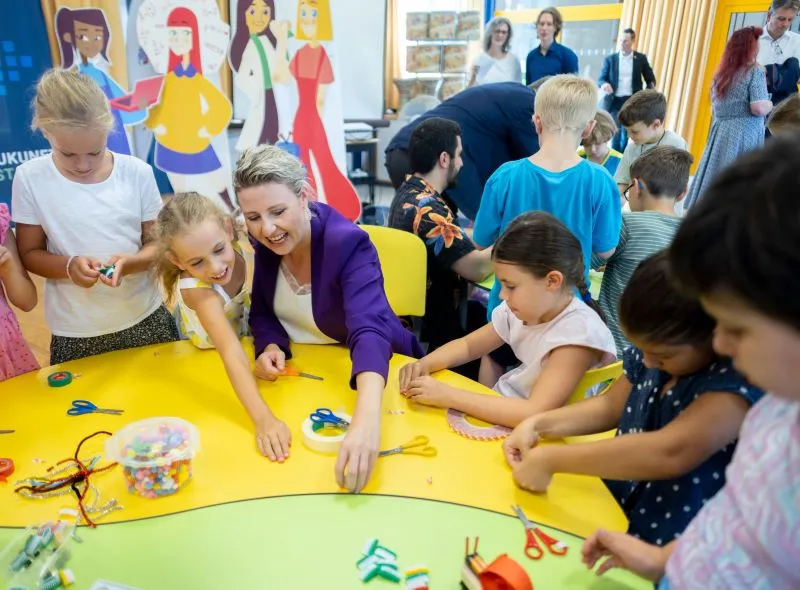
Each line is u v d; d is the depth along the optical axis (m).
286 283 1.42
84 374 1.30
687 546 0.63
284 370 1.30
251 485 0.94
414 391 1.20
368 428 0.99
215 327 1.26
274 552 0.81
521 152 2.62
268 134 3.02
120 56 3.27
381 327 1.22
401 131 2.64
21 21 3.16
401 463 1.00
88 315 1.53
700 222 0.45
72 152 1.33
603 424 1.07
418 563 0.79
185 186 2.85
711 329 0.81
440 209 2.02
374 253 1.36
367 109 5.62
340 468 0.92
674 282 0.49
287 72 2.98
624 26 5.59
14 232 1.54
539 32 4.60
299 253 1.35
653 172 1.96
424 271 1.89
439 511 0.89
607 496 0.93
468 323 2.38
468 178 2.59
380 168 6.64
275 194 1.16
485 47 4.76
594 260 1.92
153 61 2.67
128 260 1.45
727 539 0.58
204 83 2.77
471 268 1.98
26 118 3.28
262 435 1.05
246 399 1.13
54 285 1.53
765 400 0.60
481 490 0.94
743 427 0.62
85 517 0.87
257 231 1.20
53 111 1.27
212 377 1.29
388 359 1.19
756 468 0.56
